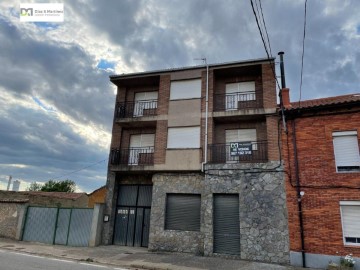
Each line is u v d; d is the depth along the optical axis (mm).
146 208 15438
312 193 11430
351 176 11023
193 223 13578
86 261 10891
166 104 15578
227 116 14234
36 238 15875
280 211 11719
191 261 11039
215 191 13008
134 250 13562
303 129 12312
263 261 11375
